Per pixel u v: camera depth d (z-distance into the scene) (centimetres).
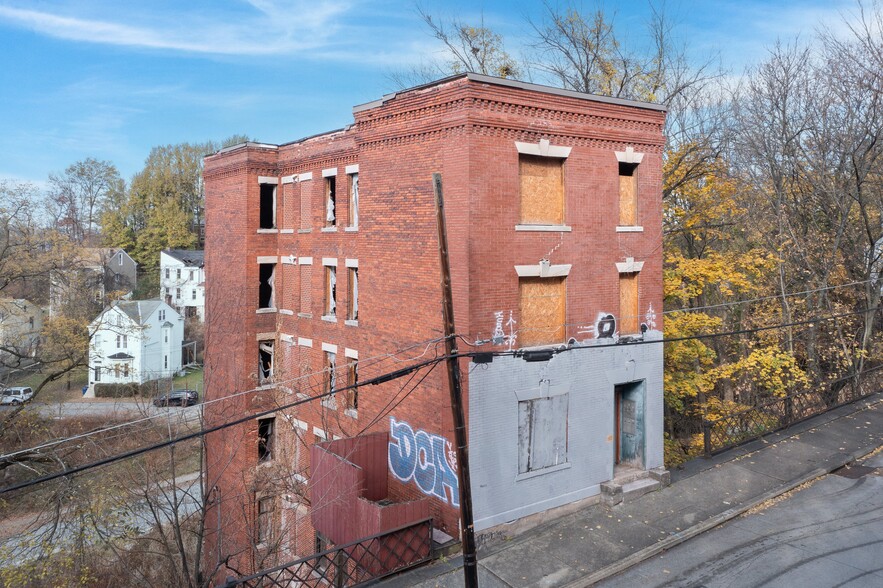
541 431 1535
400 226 1617
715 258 2525
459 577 1259
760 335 2819
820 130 2700
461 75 1398
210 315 2633
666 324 2338
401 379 1622
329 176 2211
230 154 2500
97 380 4894
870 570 1201
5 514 2633
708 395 2953
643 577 1241
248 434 2322
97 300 4172
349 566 1401
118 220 7769
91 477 2352
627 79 3069
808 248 2805
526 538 1432
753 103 3653
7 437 2720
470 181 1404
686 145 2752
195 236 8138
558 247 1554
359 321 1798
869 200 2720
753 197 3031
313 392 2219
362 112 1705
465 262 1406
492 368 1441
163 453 2733
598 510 1566
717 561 1281
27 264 3061
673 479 1702
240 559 2102
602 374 1644
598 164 1633
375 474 1647
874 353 2742
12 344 3120
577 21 3181
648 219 1745
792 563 1247
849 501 1523
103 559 2183
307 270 2342
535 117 1504
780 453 1833
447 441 1450
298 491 1845
